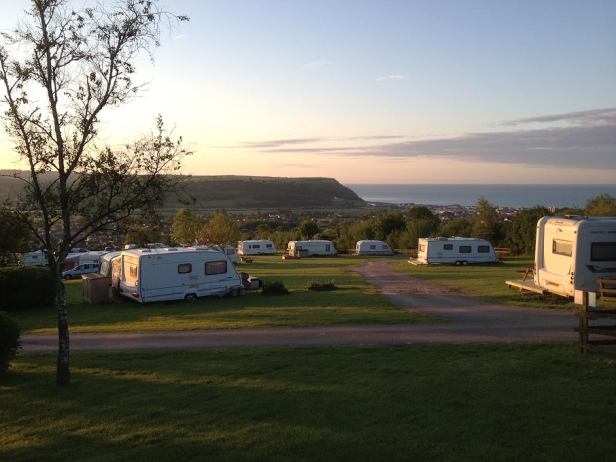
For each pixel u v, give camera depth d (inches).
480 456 206.1
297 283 1069.1
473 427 235.6
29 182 299.9
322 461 206.1
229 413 265.9
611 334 344.8
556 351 373.1
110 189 303.9
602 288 538.0
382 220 2815.0
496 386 295.1
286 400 282.4
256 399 285.9
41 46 291.0
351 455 210.7
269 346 438.6
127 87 311.1
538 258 703.1
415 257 1991.9
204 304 767.1
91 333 535.8
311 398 284.5
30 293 748.6
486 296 724.0
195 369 364.2
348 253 2500.0
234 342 461.7
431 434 229.0
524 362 346.0
